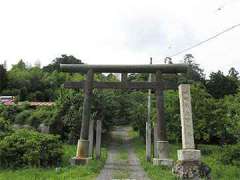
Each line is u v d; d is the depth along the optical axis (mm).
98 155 28234
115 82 24297
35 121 44688
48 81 81438
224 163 25547
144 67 24109
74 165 22391
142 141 50438
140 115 49469
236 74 94062
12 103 55938
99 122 29078
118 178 17438
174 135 37094
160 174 18094
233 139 35812
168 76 57062
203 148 35375
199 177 15773
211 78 72938
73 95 43594
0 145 22484
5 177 18031
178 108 36344
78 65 24391
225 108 35688
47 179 16938
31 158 22188
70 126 41344
